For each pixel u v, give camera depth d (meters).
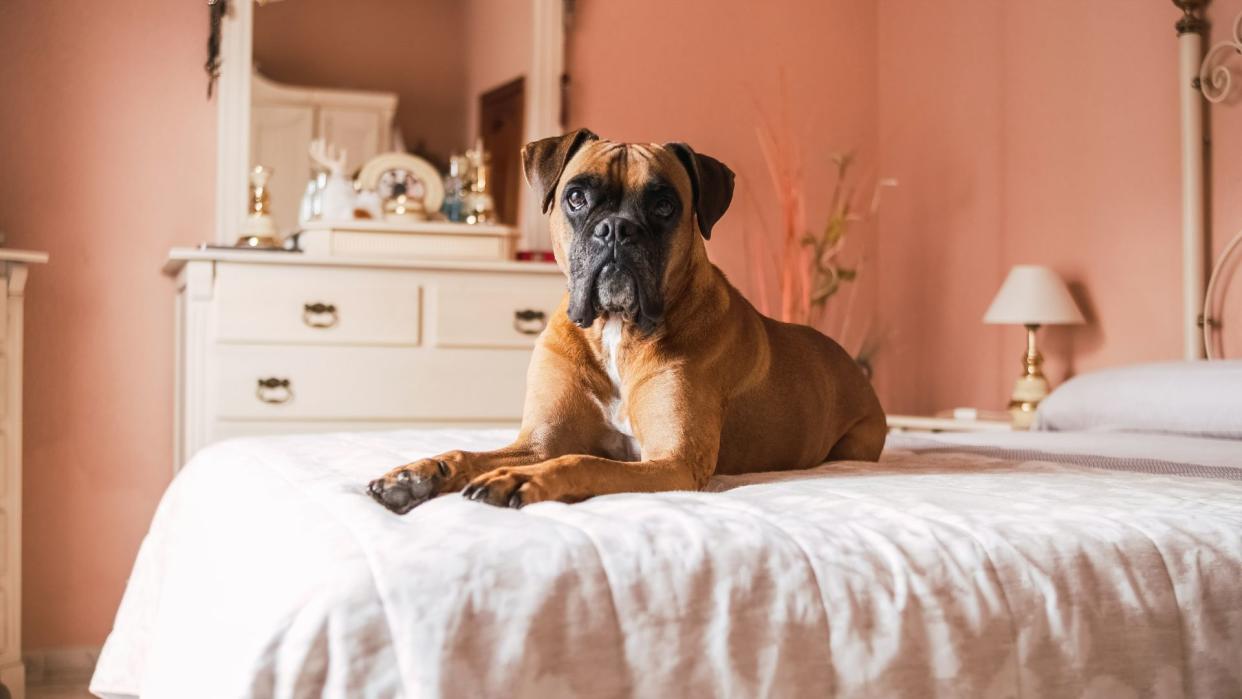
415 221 4.28
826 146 5.27
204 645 1.29
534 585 1.14
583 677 1.13
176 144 4.19
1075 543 1.37
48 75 4.02
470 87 4.63
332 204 4.22
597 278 1.80
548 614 1.13
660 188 1.86
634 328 1.89
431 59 4.57
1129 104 4.01
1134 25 3.99
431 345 3.94
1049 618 1.29
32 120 4.00
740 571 1.22
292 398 3.78
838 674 1.20
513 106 4.70
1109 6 4.09
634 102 4.92
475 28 4.64
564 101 4.76
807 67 5.24
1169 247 3.85
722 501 1.48
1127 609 1.33
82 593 4.06
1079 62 4.23
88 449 4.06
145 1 4.16
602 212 1.85
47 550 4.02
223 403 3.71
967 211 4.82
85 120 4.07
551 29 4.75
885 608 1.23
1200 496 1.69
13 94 3.97
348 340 3.84
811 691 1.19
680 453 1.77
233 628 1.21
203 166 4.23
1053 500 1.58
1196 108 3.65
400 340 3.90
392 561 1.14
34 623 4.00
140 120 4.14
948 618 1.25
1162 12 3.88
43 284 4.00
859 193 5.34
